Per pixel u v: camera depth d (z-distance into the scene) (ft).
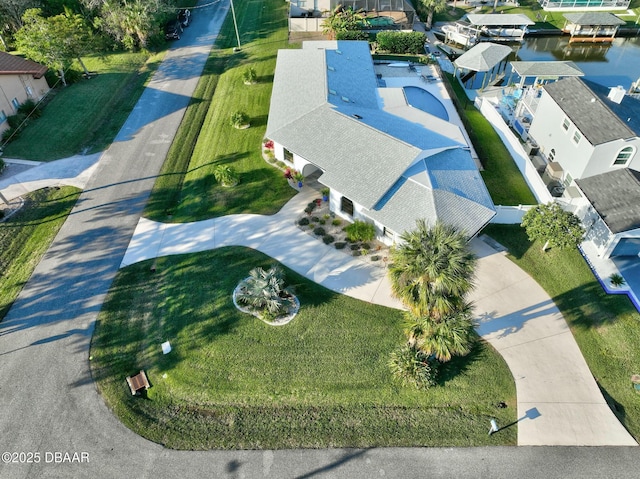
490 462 57.26
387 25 178.50
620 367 67.46
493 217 82.99
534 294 77.66
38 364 68.18
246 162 107.86
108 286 80.02
